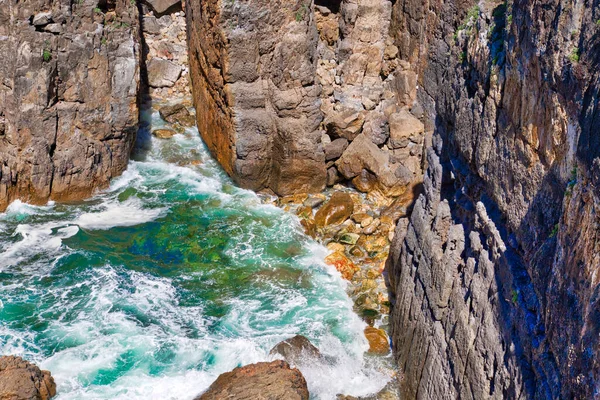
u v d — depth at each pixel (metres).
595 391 5.30
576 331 5.73
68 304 12.71
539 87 7.02
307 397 10.56
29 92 15.15
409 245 11.44
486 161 8.56
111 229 14.98
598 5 5.90
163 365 11.44
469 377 8.26
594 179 5.56
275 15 15.42
